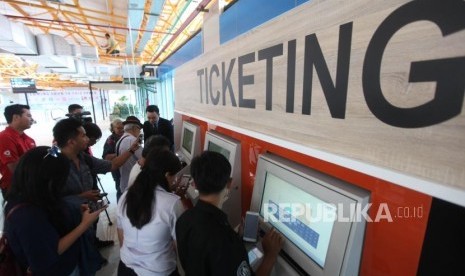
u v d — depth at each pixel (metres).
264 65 0.99
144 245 1.19
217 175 0.91
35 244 1.04
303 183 0.90
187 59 2.79
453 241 0.54
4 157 2.42
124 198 1.27
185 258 0.92
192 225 0.89
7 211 1.10
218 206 0.97
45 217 1.09
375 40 0.52
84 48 6.45
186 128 2.71
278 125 0.92
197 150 2.38
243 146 1.48
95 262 1.47
